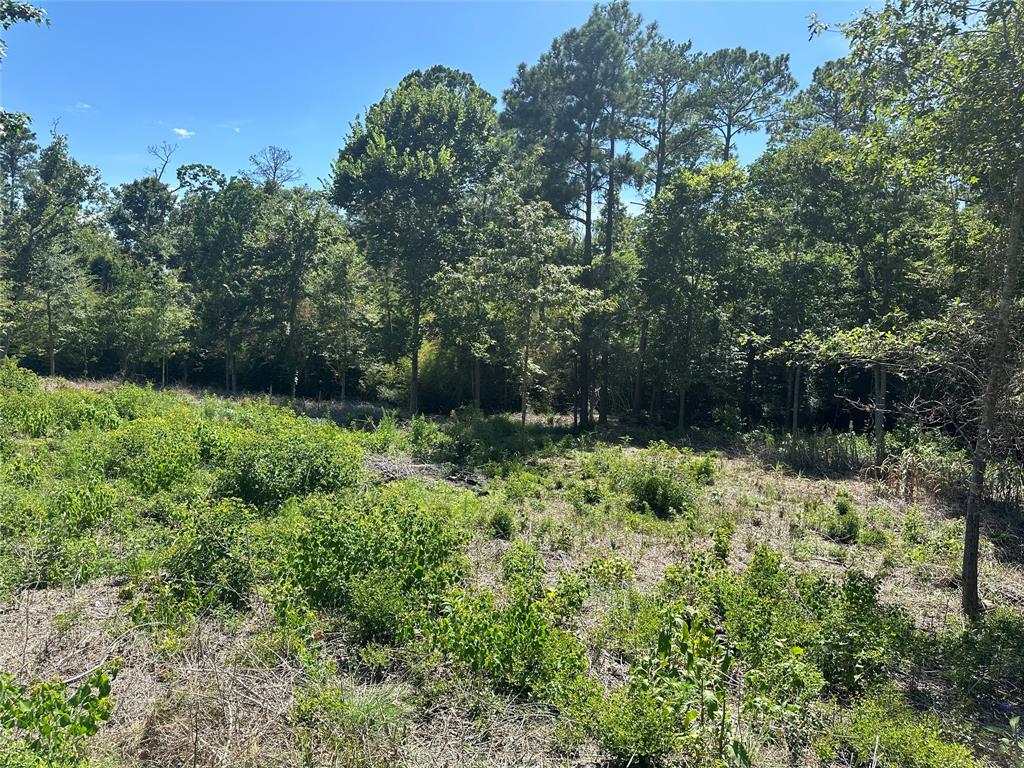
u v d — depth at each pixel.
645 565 7.79
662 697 4.02
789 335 19.91
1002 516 10.89
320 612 5.57
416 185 22.78
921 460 12.70
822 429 23.84
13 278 27.80
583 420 23.38
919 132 6.55
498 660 4.61
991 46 5.78
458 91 30.47
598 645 5.32
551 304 17.33
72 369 31.41
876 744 3.88
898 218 16.39
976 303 7.22
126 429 11.27
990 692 5.11
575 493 11.23
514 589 5.54
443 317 22.58
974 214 7.99
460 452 14.89
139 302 27.38
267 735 3.94
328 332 26.59
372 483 10.78
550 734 4.15
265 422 15.04
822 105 24.59
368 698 4.20
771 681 4.35
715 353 21.83
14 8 12.16
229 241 28.89
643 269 21.89
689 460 13.85
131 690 4.29
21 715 3.30
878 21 6.29
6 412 13.58
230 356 28.44
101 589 6.06
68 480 9.13
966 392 7.28
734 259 20.83
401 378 27.98
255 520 8.03
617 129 23.38
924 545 9.20
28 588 5.99
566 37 23.28
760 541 9.05
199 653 4.80
